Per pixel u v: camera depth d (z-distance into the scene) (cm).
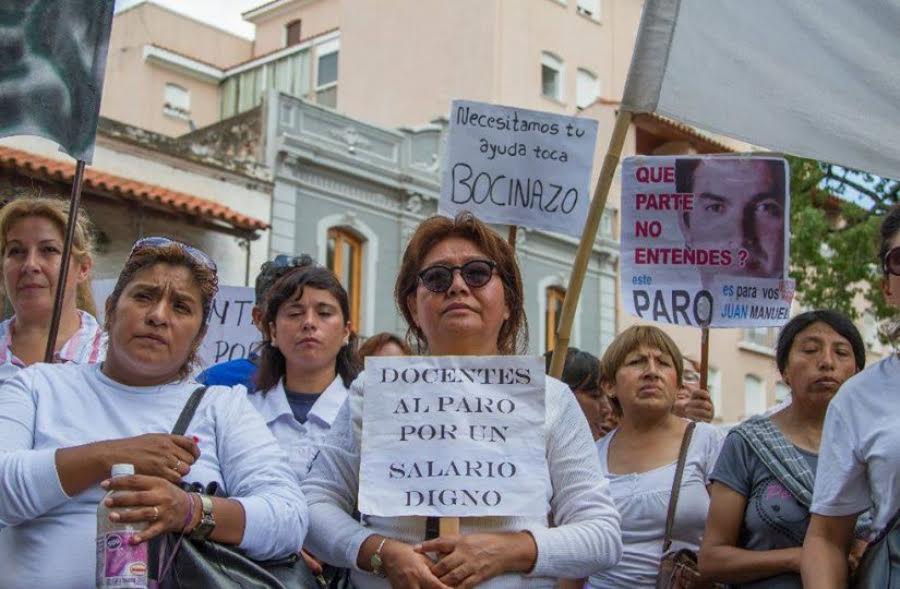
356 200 2283
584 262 504
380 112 3100
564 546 355
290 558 372
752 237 632
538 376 368
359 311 2277
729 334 3106
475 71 2938
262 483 370
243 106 3975
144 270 383
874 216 1641
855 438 376
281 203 2156
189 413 378
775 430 468
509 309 401
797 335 482
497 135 697
